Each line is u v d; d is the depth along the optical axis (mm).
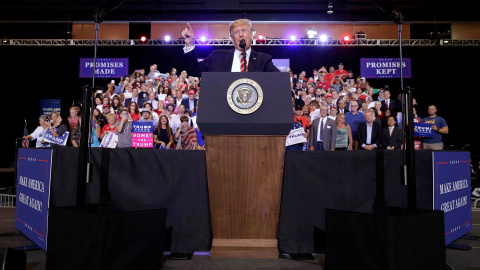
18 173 3236
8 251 1816
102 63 10977
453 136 12078
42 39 11625
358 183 2408
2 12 11609
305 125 6816
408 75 10711
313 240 2396
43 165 2607
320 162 2447
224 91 1960
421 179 2568
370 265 1857
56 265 1961
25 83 12164
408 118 2055
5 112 12047
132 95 9148
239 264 2164
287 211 2430
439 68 11992
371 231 1865
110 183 2389
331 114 6828
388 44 11328
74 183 2480
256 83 1945
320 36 12000
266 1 11070
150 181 2414
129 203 2389
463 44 11195
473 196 6094
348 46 11953
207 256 2309
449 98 12023
